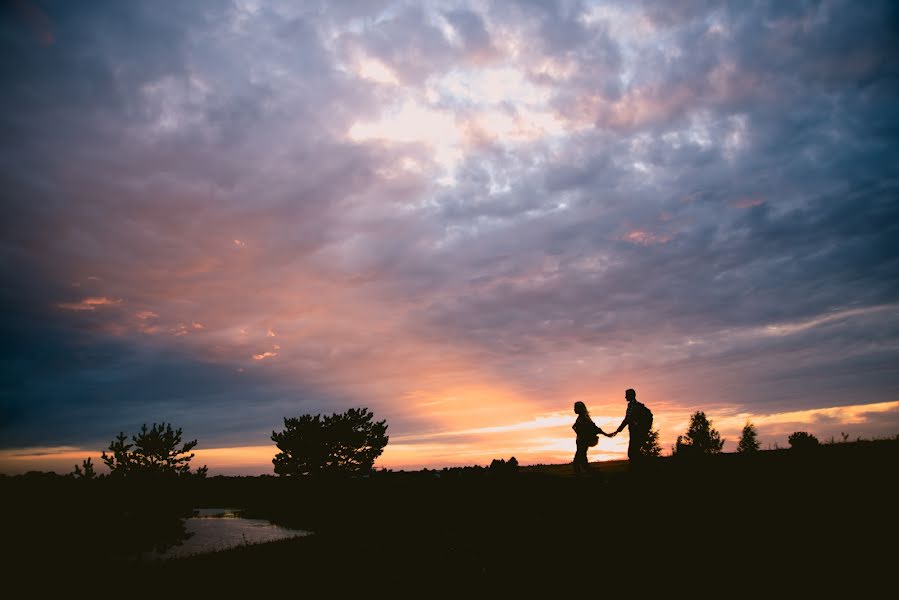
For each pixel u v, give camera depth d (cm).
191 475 2267
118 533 1739
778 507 1052
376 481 2552
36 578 1240
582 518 1261
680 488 1284
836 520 950
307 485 2778
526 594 947
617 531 1140
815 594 767
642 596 864
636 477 1456
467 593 986
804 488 1108
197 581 1134
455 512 1611
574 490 1486
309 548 1375
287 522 2127
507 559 1130
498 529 1341
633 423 1542
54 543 1512
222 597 1028
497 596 958
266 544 1469
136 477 2098
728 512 1086
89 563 1394
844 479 1104
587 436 1686
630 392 1588
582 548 1103
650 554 999
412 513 1739
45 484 1852
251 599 1006
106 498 1922
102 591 1120
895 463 1131
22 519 1578
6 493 1714
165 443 2208
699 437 3900
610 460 2169
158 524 1894
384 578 1100
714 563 915
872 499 991
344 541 1445
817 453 1341
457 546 1270
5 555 1360
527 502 1496
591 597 899
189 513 2192
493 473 2038
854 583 771
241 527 2048
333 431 2908
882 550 829
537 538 1212
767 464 1334
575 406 1728
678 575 901
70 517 1691
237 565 1235
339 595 1009
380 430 3036
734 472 1316
